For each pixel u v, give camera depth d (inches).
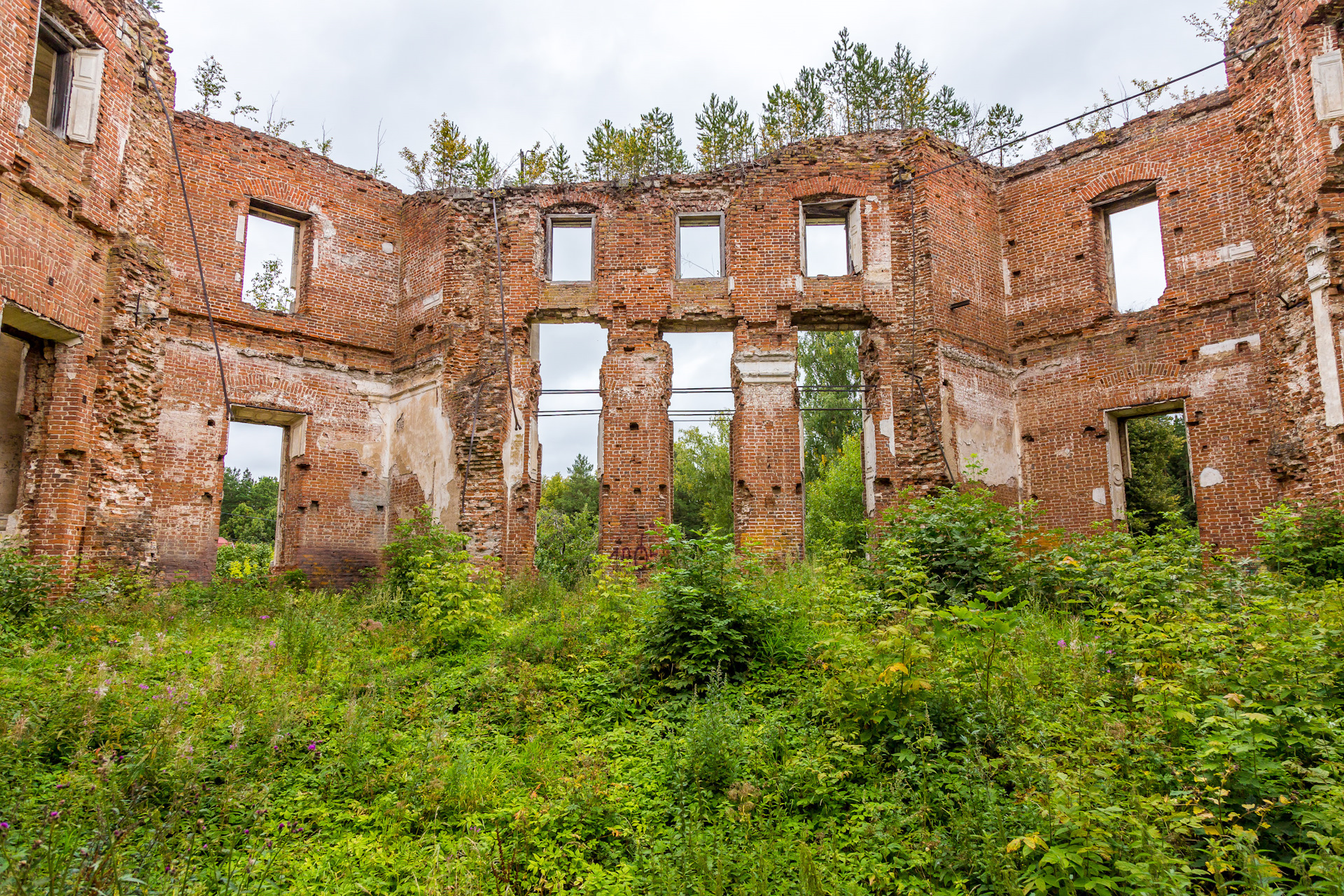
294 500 668.7
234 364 639.8
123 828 189.3
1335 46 506.9
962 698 244.2
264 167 674.8
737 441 649.0
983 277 688.4
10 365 482.9
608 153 770.8
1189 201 612.4
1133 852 171.5
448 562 480.4
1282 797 175.9
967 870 185.6
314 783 241.8
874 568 413.1
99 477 481.4
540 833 217.6
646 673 317.4
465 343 673.6
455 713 307.3
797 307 660.1
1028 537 471.2
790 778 231.8
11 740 218.4
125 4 511.5
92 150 476.4
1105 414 638.5
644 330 671.1
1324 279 498.6
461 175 777.6
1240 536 560.1
